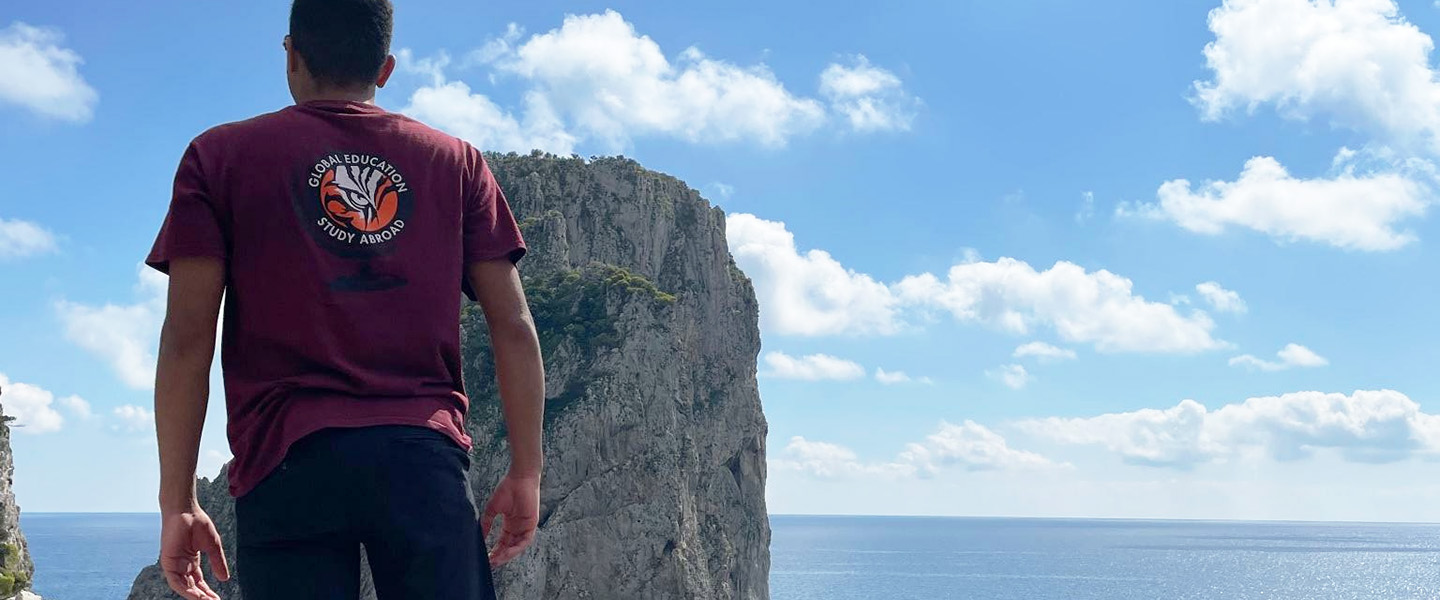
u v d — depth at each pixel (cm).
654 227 11225
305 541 286
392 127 313
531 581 8256
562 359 9388
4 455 3866
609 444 8962
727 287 11581
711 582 9925
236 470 291
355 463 280
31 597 3794
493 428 7881
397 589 287
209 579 6256
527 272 10219
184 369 291
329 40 317
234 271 293
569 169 11144
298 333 288
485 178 334
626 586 8700
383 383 291
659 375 9494
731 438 11025
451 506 291
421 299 301
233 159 295
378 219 300
